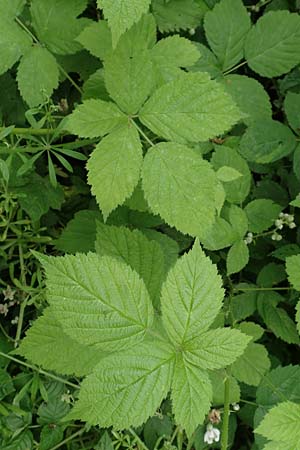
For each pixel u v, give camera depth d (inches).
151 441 34.5
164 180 29.0
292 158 37.1
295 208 37.5
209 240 34.2
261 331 35.0
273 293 36.7
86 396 24.9
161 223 35.0
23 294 35.9
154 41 33.0
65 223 37.9
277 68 35.9
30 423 34.0
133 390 25.0
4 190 34.8
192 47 32.9
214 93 29.3
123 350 25.6
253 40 35.6
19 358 35.1
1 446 33.5
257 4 38.3
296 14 35.4
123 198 29.3
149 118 29.5
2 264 35.7
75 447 34.9
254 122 35.6
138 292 25.7
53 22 33.0
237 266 34.6
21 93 32.7
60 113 36.5
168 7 35.8
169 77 32.6
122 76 29.8
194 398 25.4
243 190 34.9
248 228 35.5
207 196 28.8
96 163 29.4
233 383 33.9
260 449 34.0
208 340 25.9
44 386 34.2
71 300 25.4
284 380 34.4
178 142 29.3
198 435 34.8
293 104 36.1
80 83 37.3
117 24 27.5
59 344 28.9
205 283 25.9
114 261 25.6
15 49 32.5
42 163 36.9
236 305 36.6
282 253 36.4
